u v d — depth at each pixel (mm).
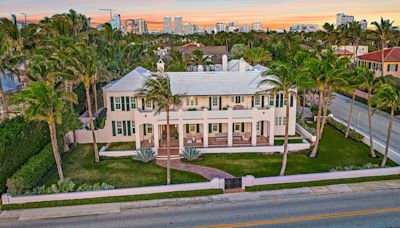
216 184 28828
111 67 63594
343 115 52312
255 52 79438
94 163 35344
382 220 23984
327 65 33969
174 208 26250
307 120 50094
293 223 23797
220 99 40781
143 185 29969
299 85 31891
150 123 37969
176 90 39375
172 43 133125
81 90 53906
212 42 139000
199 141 40000
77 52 33469
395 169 30953
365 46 113375
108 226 23844
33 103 26922
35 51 49250
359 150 37844
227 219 24500
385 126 46094
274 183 29359
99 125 44719
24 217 25188
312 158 35781
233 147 38125
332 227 23219
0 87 41000
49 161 33312
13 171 29281
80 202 26891
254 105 41406
